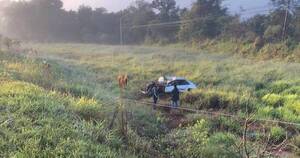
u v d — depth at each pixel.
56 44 68.81
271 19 56.62
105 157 6.87
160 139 9.66
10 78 13.25
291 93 22.09
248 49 50.59
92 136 7.99
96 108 10.21
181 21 70.56
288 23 52.50
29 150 6.46
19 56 23.16
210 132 12.55
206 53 52.25
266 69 30.73
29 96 10.04
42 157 6.36
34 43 73.62
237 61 38.72
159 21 77.69
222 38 59.59
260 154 8.29
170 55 46.22
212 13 66.50
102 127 8.55
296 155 10.77
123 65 37.53
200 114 15.64
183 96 20.97
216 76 28.80
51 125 8.00
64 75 20.14
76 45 65.12
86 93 14.12
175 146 9.33
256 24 58.00
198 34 65.25
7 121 7.73
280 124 15.20
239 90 23.02
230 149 9.41
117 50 54.56
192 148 9.23
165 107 18.39
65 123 8.27
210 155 9.12
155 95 19.64
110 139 8.14
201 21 65.81
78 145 7.03
